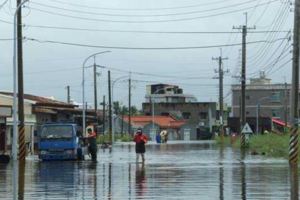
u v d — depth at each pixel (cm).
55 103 8375
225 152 6406
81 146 4881
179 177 3166
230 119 13412
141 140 4459
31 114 6788
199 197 2259
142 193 2420
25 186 2741
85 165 4256
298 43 4191
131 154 6112
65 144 4778
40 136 4838
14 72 2777
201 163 4369
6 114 5500
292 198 2208
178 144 10450
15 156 2572
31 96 8831
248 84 16812
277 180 2923
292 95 4216
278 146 6016
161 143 11431
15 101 2703
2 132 5575
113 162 4616
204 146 8912
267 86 16575
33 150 6406
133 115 18912
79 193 2442
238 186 2659
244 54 7344
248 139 7381
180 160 4825
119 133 15075
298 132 4431
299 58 4488
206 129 17788
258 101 16525
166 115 18825
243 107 7369
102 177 3203
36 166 4181
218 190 2505
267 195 2306
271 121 13412
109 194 2398
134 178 3127
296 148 4188
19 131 4550
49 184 2830
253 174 3294
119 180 3019
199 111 18800
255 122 13462
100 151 6981
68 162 4659
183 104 18975
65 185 2780
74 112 8712
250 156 5419
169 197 2269
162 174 3378
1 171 3734
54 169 3859
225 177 3127
